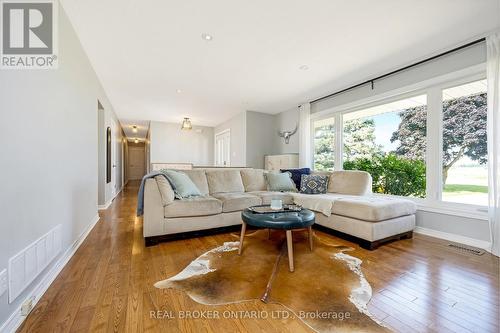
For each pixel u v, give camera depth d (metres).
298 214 2.14
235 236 2.74
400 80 3.26
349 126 4.18
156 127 7.29
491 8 1.99
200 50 2.75
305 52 2.79
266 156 5.84
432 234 2.84
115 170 6.01
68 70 2.12
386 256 2.16
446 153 2.84
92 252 2.18
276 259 2.06
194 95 4.54
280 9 2.02
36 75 1.52
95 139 3.30
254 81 3.77
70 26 2.18
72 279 1.66
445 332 1.17
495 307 1.39
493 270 1.88
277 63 3.10
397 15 2.09
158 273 1.76
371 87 3.68
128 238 2.61
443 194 2.84
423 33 2.38
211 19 2.17
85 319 1.23
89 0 1.90
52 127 1.74
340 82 3.80
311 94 4.44
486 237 2.41
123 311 1.30
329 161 4.61
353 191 3.36
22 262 1.30
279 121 6.00
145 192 2.39
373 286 1.61
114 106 5.38
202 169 3.54
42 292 1.49
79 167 2.47
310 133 4.98
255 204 3.08
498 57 2.27
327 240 2.65
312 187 3.56
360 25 2.25
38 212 1.49
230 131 6.77
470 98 2.63
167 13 2.08
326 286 1.61
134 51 2.77
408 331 1.17
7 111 1.20
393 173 3.47
